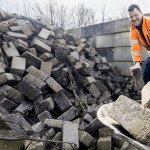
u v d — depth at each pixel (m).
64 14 9.23
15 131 1.92
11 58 3.29
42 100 2.84
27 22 4.42
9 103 2.60
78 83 3.60
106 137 2.31
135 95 4.58
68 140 2.07
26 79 3.01
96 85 3.76
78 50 4.98
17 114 2.13
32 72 3.20
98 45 6.19
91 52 5.25
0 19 4.32
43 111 2.75
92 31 6.36
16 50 3.44
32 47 3.97
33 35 4.39
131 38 1.77
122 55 5.52
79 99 3.04
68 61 3.83
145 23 1.57
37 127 2.27
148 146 0.73
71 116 2.75
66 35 5.46
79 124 2.60
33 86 2.78
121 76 5.46
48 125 2.37
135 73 1.29
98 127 2.49
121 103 1.00
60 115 2.81
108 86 4.20
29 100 2.88
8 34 3.73
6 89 2.68
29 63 3.46
